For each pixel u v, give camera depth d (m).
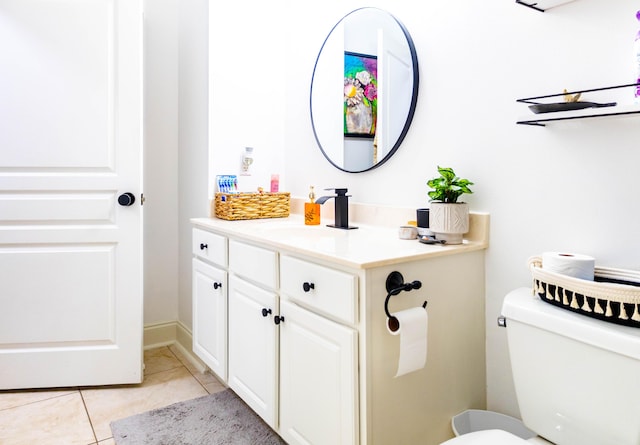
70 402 1.93
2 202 1.95
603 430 0.93
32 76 1.96
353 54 1.95
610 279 1.08
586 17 1.17
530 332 1.06
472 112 1.47
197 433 1.68
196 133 2.34
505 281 1.39
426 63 1.63
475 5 1.45
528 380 1.08
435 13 1.59
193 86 2.37
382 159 1.81
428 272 1.28
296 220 2.10
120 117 2.03
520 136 1.34
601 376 0.92
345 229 1.73
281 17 2.44
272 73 2.41
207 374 2.24
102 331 2.05
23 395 1.98
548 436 1.05
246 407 1.89
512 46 1.35
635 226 1.10
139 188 2.06
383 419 1.18
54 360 2.02
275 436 1.67
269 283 1.52
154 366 2.34
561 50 1.23
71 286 2.03
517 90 1.34
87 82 2.00
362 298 1.12
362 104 1.90
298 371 1.37
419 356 1.15
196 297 2.12
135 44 2.03
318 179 2.20
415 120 1.68
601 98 1.15
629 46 1.09
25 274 1.99
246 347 1.68
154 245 2.58
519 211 1.35
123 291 2.06
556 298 1.04
